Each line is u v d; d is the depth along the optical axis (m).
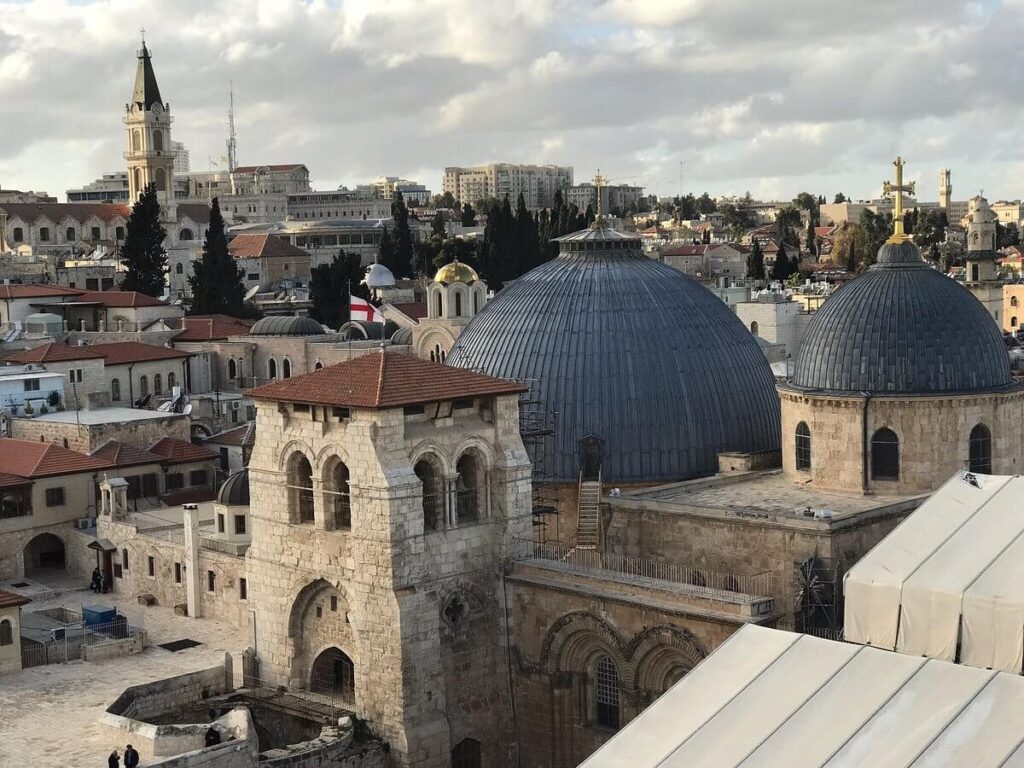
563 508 96.19
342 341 181.88
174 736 79.50
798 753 51.50
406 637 81.38
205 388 183.75
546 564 84.38
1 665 94.50
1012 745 48.78
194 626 105.38
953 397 86.75
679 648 76.88
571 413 97.25
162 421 138.88
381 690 82.50
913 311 88.62
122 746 81.25
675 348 99.50
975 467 88.62
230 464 141.25
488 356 102.06
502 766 87.19
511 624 86.19
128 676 93.94
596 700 83.94
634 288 102.19
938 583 58.81
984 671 53.44
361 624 83.06
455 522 84.56
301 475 87.38
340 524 85.25
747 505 87.88
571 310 101.19
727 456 97.12
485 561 86.12
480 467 85.88
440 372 85.38
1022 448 90.69
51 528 123.19
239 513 107.62
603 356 98.56
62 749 81.19
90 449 132.00
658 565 88.06
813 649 58.00
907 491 88.19
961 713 51.22
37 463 123.88
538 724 85.38
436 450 83.38
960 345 88.12
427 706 82.44
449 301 161.25
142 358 169.75
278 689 88.56
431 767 82.38
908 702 52.75
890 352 88.06
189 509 107.12
